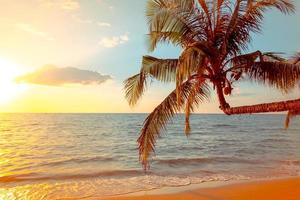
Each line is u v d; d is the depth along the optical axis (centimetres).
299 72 638
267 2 682
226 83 671
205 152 2630
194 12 706
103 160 2191
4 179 1510
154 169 1772
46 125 6125
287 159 2170
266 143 3306
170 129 5222
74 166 1948
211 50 634
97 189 1259
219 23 697
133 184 1338
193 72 636
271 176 1509
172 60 721
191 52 578
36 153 2570
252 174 1576
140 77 752
